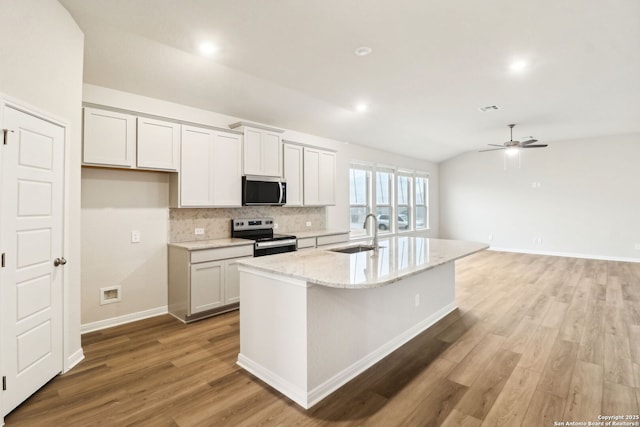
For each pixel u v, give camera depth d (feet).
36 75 6.83
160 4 7.39
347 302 7.67
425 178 28.91
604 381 7.49
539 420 6.15
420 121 18.11
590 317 11.69
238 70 11.34
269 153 14.56
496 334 10.30
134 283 11.63
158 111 12.07
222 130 12.91
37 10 6.80
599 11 7.72
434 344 9.62
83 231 10.53
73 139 8.13
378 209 23.95
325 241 16.42
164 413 6.43
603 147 22.79
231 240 13.28
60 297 7.73
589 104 15.02
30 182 6.75
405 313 9.84
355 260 8.36
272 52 9.68
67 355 7.99
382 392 7.16
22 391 6.59
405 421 6.17
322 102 14.80
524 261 22.27
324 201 17.47
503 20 8.09
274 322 7.36
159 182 12.21
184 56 10.14
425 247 10.75
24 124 6.55
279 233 16.35
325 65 10.61
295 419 6.25
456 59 10.23
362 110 15.81
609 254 22.74
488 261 22.38
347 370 7.68
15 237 6.39
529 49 9.64
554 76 11.66
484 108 15.62
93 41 8.93
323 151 17.40
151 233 12.02
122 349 9.28
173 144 11.53
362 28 8.42
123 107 11.19
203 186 12.34
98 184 10.81
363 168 22.48
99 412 6.45
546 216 25.13
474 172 28.58
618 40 9.11
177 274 11.90
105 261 10.97
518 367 8.20
